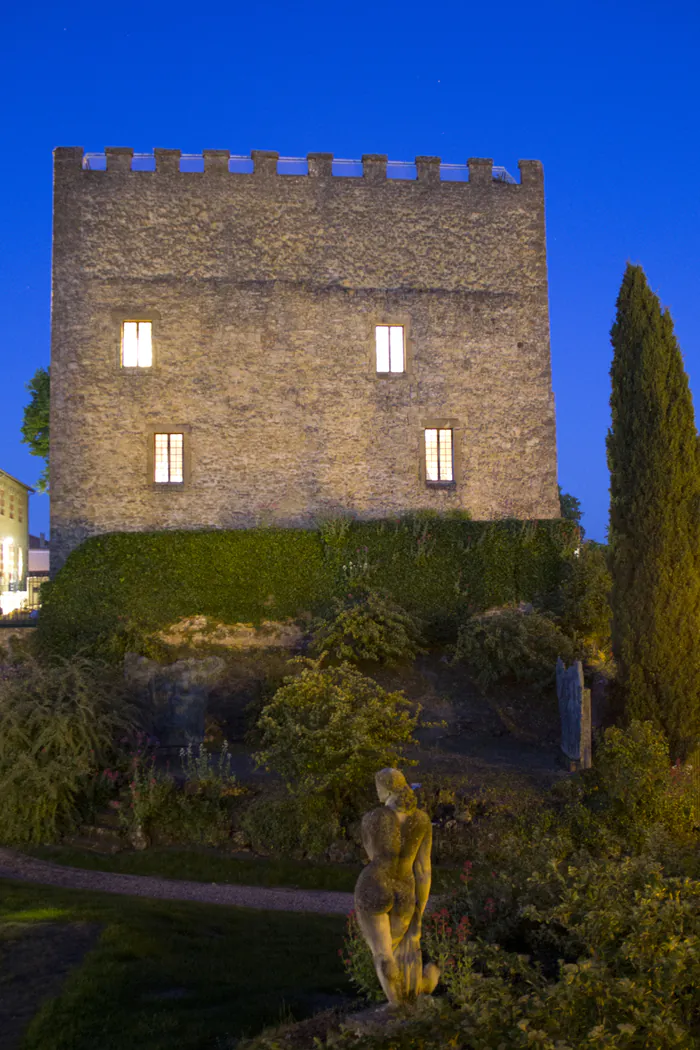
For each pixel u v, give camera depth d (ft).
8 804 46.50
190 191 80.07
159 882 41.24
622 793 45.47
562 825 45.37
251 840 45.47
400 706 62.64
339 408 80.33
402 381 81.46
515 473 82.23
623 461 57.26
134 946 29.25
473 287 83.66
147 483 77.30
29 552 149.48
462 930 26.76
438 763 53.42
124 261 78.74
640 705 53.98
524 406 83.10
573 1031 20.20
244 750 60.23
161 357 78.38
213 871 42.70
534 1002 20.24
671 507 55.11
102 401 77.41
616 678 56.80
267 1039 21.63
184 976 27.68
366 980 25.52
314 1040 20.30
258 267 80.33
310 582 72.84
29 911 32.73
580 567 72.59
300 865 43.65
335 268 81.51
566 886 28.25
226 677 68.49
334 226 81.97
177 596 71.46
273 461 79.00
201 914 34.96
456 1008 21.07
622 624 55.62
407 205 83.41
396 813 21.17
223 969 28.45
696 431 56.29
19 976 26.76
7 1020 24.04
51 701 49.47
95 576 70.95
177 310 78.95
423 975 21.80
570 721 52.70
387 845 20.86
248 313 79.87
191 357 78.74
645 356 56.70
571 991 20.30
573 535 74.95
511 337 83.71
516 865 34.53
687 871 31.76
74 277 78.02
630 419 57.06
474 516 81.15
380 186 83.10
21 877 40.75
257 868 43.09
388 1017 21.13
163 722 58.03
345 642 67.82
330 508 79.15
